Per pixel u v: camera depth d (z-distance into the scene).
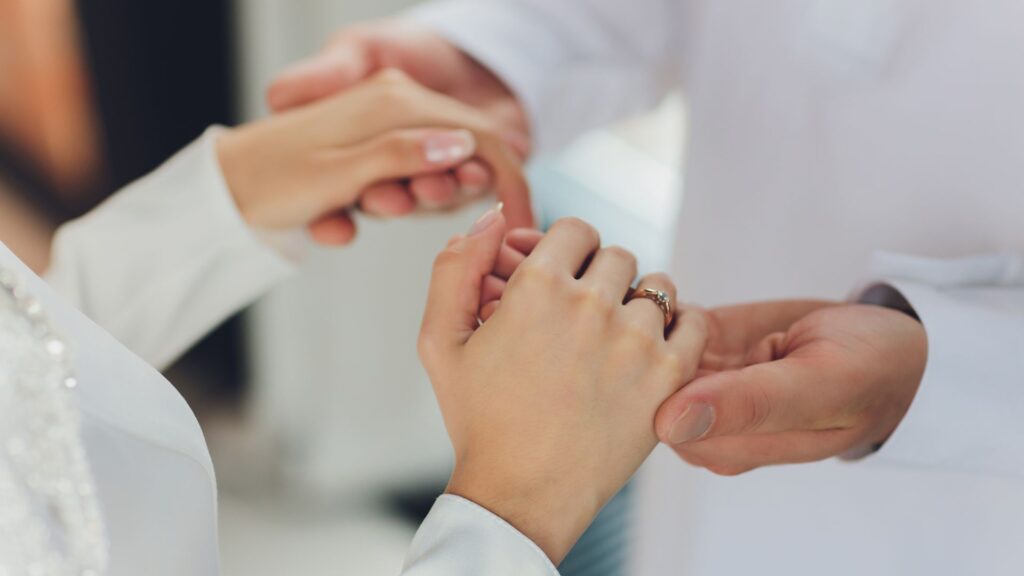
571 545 0.63
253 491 1.61
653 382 0.63
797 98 0.81
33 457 0.54
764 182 0.84
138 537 0.57
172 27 1.60
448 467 1.68
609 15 0.93
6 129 1.89
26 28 1.70
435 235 1.55
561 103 0.94
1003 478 0.73
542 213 1.78
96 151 1.83
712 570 0.92
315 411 1.68
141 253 0.81
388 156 0.79
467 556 0.60
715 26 0.85
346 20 1.40
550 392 0.63
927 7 0.74
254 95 1.53
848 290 0.81
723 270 0.89
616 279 0.65
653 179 1.82
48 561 0.54
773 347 0.68
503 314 0.64
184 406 0.60
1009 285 0.71
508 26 0.90
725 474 0.67
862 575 0.82
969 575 0.76
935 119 0.75
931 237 0.77
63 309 0.57
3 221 1.94
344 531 1.55
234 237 0.81
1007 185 0.73
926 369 0.66
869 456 0.69
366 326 1.61
